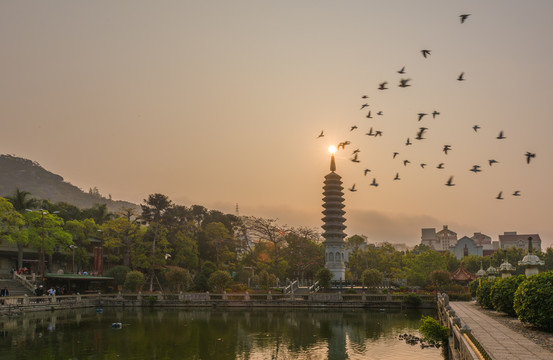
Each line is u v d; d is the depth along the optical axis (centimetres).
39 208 9988
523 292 3120
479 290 5234
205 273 9256
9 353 3625
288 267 11744
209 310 7344
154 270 10469
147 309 7506
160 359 3456
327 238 11331
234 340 4266
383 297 7550
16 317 5975
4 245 9731
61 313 6625
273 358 3494
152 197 10794
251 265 12538
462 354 2289
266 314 6688
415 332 4700
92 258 11094
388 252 13825
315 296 7681
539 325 3019
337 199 11475
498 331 3064
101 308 7350
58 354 3600
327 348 3850
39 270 10119
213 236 11988
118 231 10094
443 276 8894
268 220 11675
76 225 10250
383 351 3672
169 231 11012
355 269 13912
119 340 4234
